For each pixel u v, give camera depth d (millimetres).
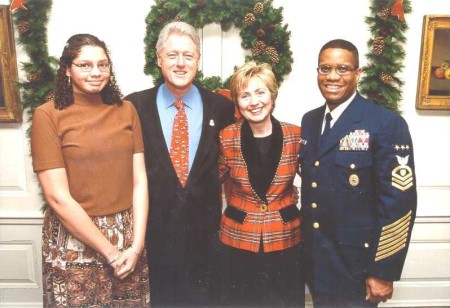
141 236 1477
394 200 1372
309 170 1520
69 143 1328
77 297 1370
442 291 2410
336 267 1482
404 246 1400
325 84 1433
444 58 2119
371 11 2078
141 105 1663
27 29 2031
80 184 1354
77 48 1318
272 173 1555
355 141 1424
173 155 1665
